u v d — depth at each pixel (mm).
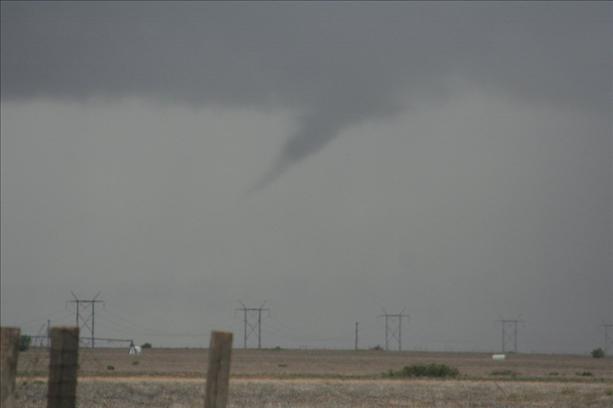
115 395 148375
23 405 82688
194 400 141875
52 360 36312
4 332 35750
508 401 157750
